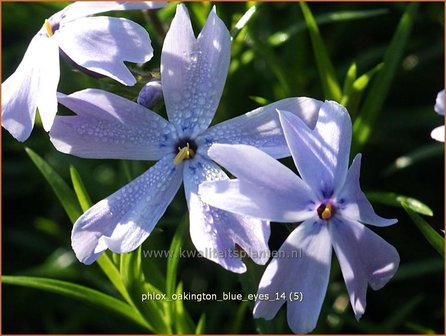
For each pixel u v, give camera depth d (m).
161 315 0.10
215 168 0.09
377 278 0.08
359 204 0.08
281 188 0.08
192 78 0.09
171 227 0.13
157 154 0.09
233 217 0.08
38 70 0.09
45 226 0.13
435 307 0.13
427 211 0.10
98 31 0.09
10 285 0.13
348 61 0.13
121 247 0.08
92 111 0.08
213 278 0.13
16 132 0.09
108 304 0.10
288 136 0.08
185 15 0.08
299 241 0.08
